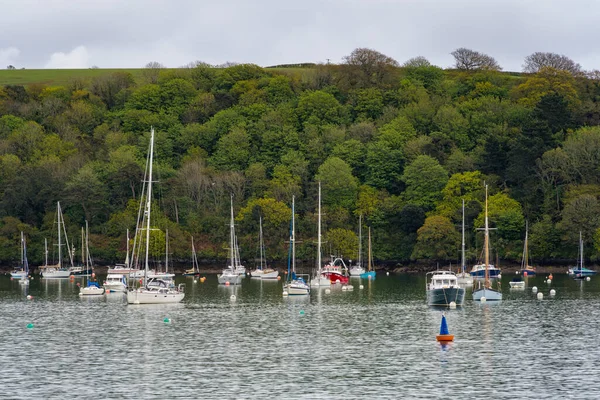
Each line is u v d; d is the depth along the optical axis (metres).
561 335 111.00
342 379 84.31
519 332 113.69
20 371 88.12
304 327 119.56
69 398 77.06
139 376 85.69
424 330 116.12
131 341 106.88
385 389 80.12
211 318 130.25
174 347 102.31
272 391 79.44
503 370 88.12
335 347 102.19
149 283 166.25
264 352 98.75
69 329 117.81
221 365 91.12
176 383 82.56
